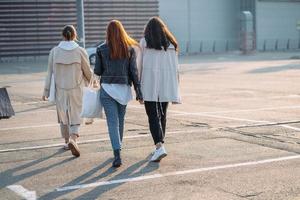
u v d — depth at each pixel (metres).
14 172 7.64
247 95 17.38
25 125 12.08
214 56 52.25
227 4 63.09
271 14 65.50
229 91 18.75
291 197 6.12
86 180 7.09
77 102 8.69
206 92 18.64
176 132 10.44
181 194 6.35
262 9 64.75
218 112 13.40
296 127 10.83
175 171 7.43
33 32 52.66
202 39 61.78
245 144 9.16
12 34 52.03
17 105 16.17
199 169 7.50
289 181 6.79
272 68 30.42
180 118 12.40
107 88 7.70
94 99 7.91
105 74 7.75
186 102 15.81
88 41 54.66
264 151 8.57
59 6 53.25
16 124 12.27
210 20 62.09
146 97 7.90
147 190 6.55
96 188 6.70
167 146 9.09
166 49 7.94
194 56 53.69
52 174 7.46
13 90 21.34
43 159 8.43
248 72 27.91
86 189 6.67
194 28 61.28
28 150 9.16
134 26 56.56
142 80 7.93
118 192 6.50
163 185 6.75
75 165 7.95
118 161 7.70
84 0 54.38
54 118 13.20
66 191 6.61
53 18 53.19
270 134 10.06
